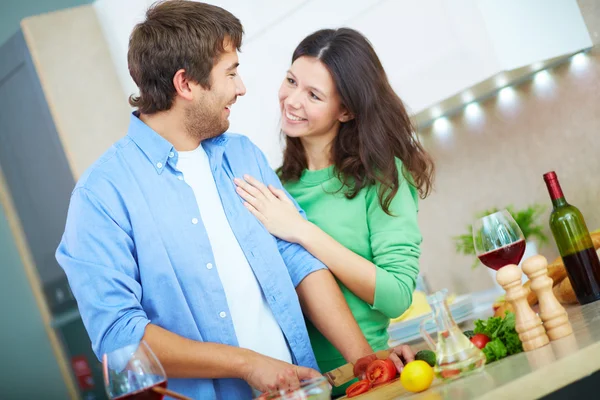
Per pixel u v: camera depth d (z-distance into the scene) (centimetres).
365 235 215
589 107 311
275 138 340
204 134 194
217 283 183
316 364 193
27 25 386
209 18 186
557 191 210
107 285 173
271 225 200
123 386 129
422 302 291
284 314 191
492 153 342
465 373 148
